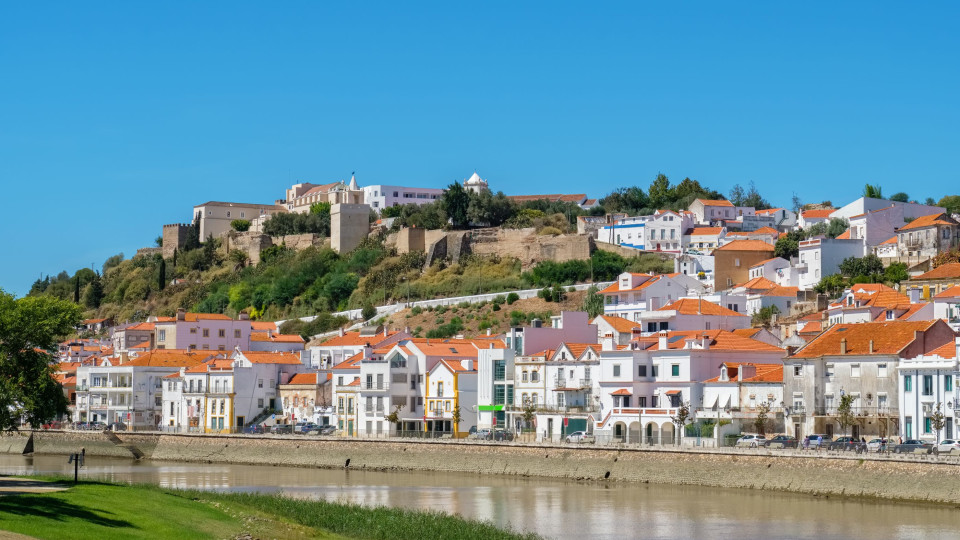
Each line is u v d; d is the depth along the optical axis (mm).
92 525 107562
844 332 178875
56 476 154000
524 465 185875
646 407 193750
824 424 175125
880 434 168125
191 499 137750
